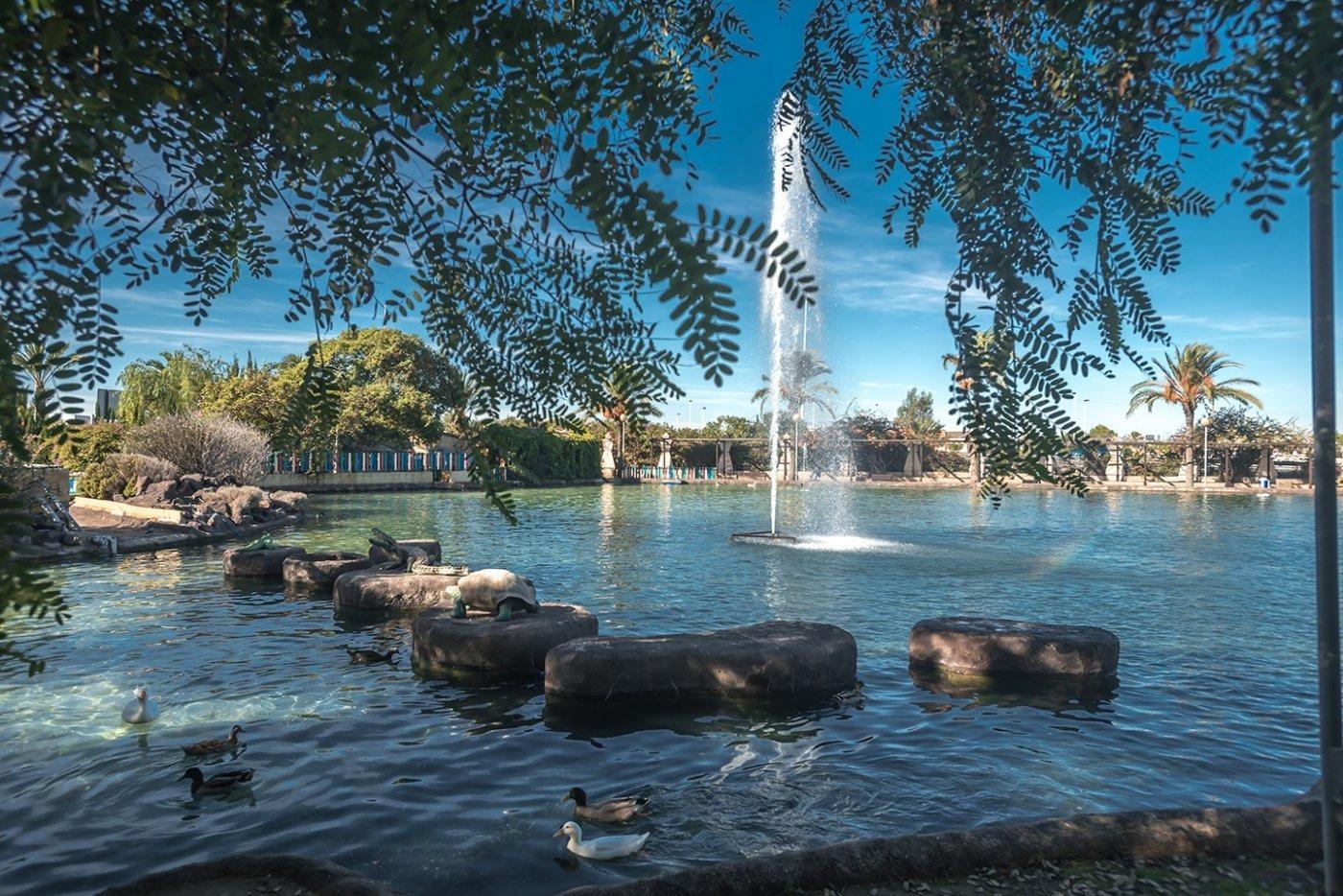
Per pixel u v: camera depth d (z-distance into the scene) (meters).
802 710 8.36
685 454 84.69
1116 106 1.33
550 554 21.30
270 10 0.89
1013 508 42.38
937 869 3.54
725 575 17.67
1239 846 3.63
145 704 7.85
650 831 5.59
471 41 0.88
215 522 26.02
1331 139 0.96
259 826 5.64
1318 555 3.07
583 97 0.92
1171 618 13.25
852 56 1.79
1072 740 7.44
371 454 56.12
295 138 1.04
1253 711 8.32
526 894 4.77
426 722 7.97
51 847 5.31
